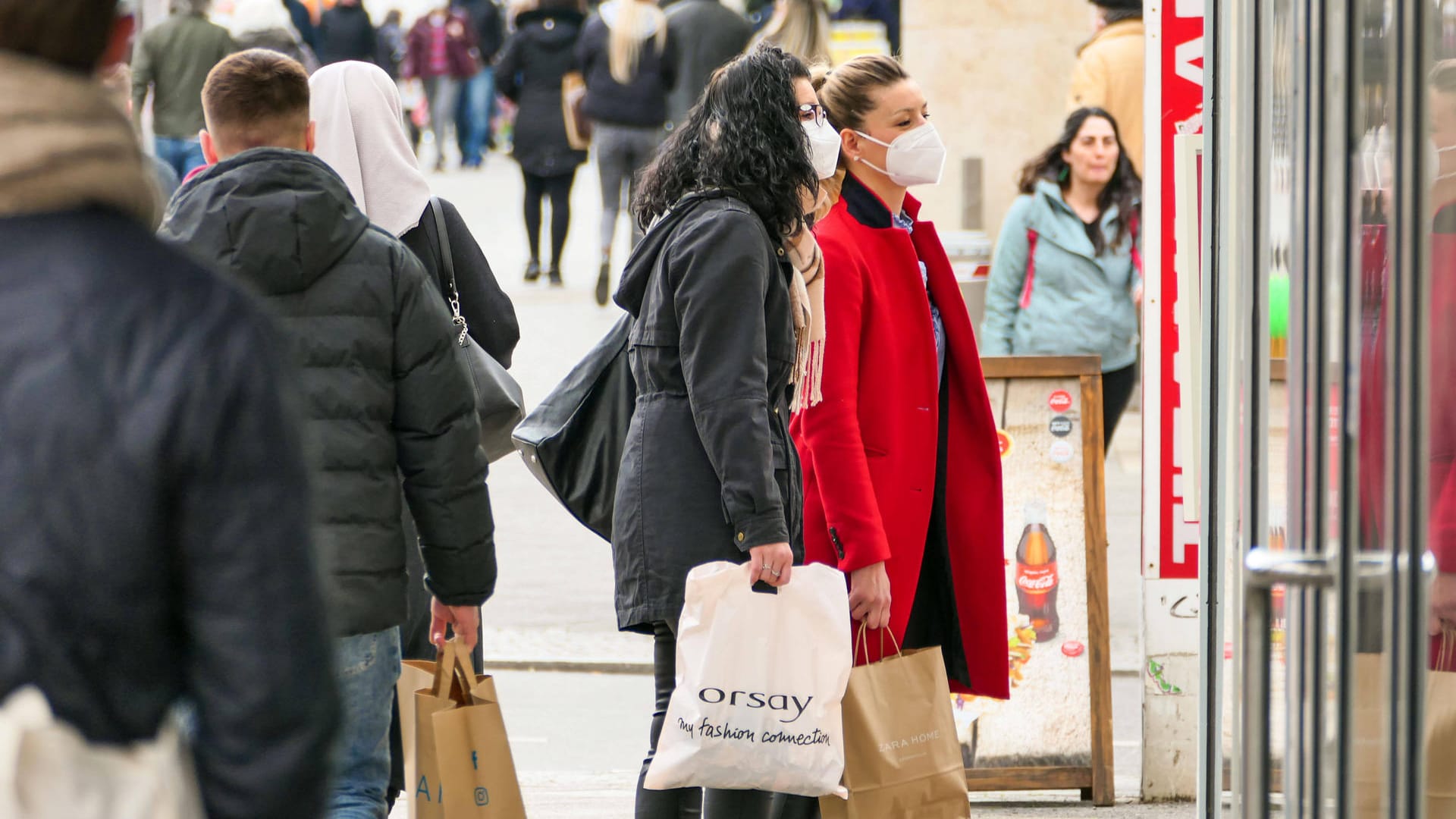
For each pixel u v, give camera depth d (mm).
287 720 4254
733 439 8898
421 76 64688
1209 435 7461
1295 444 5602
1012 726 13242
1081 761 13242
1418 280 5004
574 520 24703
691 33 34812
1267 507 6148
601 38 35594
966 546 10789
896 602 10266
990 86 28219
